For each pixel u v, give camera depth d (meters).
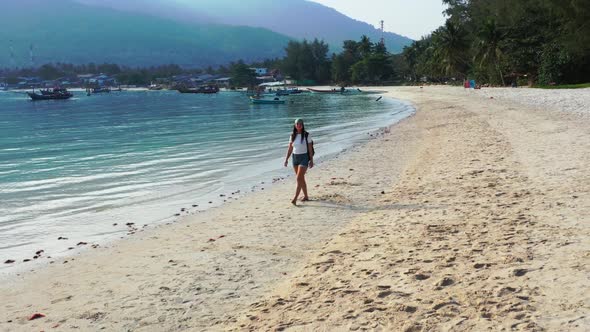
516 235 7.55
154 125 44.72
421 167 15.99
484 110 38.28
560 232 7.41
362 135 28.75
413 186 12.90
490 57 77.56
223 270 7.68
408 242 7.94
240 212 11.81
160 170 18.86
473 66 93.88
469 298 5.41
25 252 9.52
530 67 72.06
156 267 8.06
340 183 14.51
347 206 11.59
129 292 7.02
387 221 9.61
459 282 5.94
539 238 7.24
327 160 19.73
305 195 12.48
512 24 75.25
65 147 28.83
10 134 38.88
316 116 49.03
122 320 6.10
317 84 186.38
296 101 86.94
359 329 5.05
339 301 5.85
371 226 9.37
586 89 49.47
